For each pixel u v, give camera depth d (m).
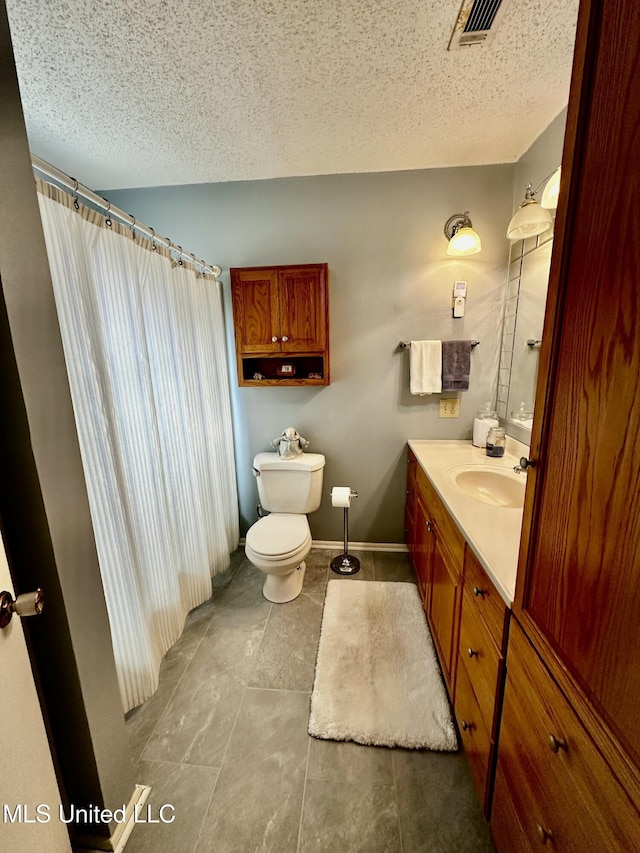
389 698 1.38
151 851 0.98
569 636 0.62
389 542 2.45
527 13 1.04
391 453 2.30
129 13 1.02
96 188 2.11
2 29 0.71
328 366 2.06
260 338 2.05
